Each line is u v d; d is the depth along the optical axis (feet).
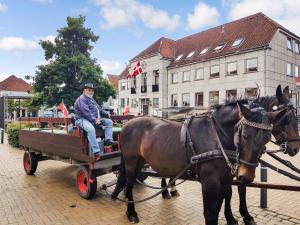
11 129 48.37
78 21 74.33
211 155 11.25
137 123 15.64
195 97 98.84
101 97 72.28
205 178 11.47
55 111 72.54
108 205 18.06
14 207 17.76
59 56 71.87
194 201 18.78
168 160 13.02
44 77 69.21
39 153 25.58
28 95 75.00
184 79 103.40
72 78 69.77
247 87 82.38
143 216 16.21
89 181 18.58
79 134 19.35
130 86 128.88
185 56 106.42
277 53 82.33
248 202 18.37
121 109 137.39
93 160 17.92
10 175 26.55
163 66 110.52
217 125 11.76
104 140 19.63
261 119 9.99
